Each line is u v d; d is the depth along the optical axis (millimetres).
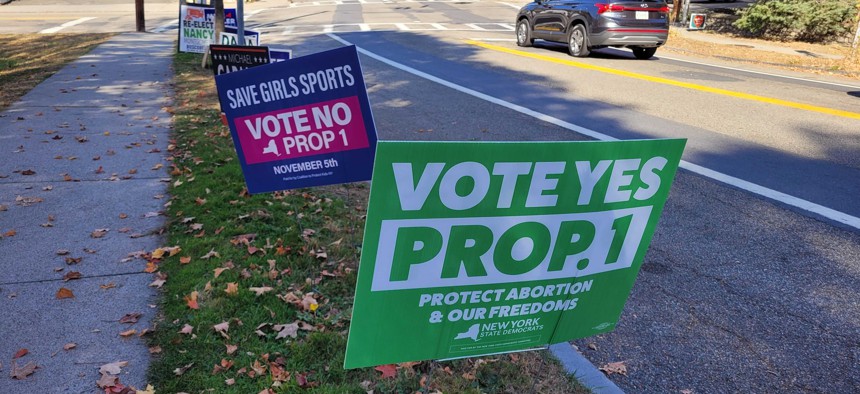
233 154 7547
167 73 13570
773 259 5406
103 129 8688
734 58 19281
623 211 2725
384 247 2422
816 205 6668
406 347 2625
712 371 3889
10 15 32500
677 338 4223
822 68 17547
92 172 6898
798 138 9375
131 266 4762
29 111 9727
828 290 4891
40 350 3715
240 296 4273
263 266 4754
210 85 12156
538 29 19469
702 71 16062
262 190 4906
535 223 2584
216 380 3469
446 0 44312
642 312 4527
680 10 29438
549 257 2664
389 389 3455
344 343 3805
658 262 5320
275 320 4047
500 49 19438
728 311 4566
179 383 3441
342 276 4648
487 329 2719
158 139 8203
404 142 2277
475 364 3686
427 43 20719
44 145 7871
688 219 6250
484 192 2455
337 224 5590
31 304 4199
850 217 6355
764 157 8375
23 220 5582
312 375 3555
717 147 8820
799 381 3812
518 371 3660
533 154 2461
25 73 13375
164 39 21109
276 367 3557
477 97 12000
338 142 4672
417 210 2398
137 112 9766
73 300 4262
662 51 21109
